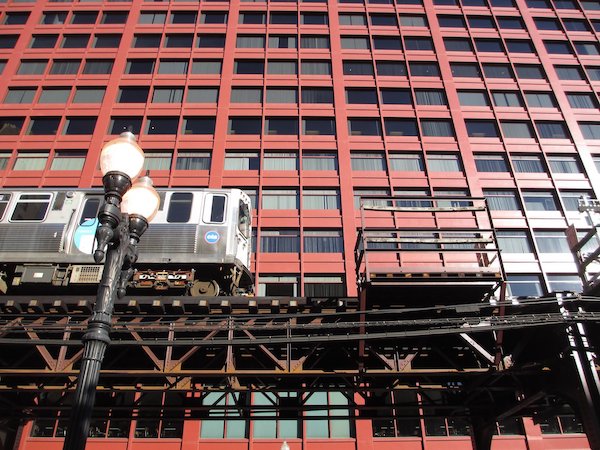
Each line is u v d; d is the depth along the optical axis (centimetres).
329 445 1973
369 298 1180
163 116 2959
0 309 1194
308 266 2442
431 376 1192
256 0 3528
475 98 3180
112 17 3484
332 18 3450
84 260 1420
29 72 3189
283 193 2698
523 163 2938
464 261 2494
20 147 2836
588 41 3497
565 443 2047
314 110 3000
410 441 1995
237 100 3050
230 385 1196
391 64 3284
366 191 2736
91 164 2744
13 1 3519
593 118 3117
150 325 1180
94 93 3091
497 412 1257
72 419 568
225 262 1415
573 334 1040
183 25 3403
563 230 2695
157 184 2675
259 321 1209
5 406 1297
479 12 3581
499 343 1134
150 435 1995
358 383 1305
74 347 1323
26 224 1473
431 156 2894
